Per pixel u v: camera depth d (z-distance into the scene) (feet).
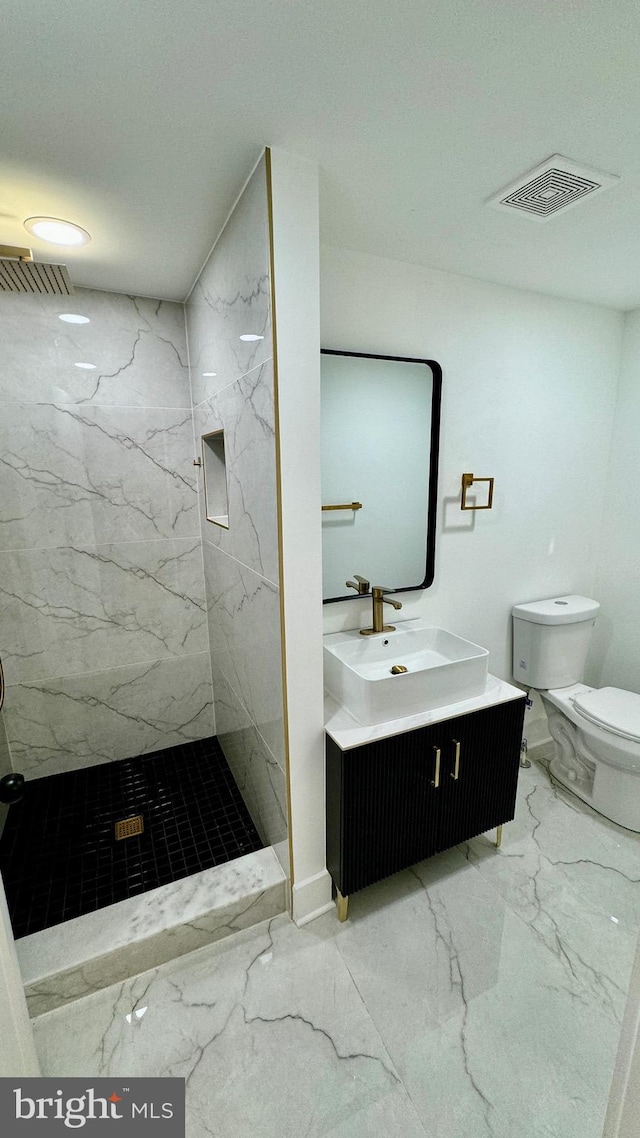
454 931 4.83
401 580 6.23
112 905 4.71
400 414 5.74
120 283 5.89
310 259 3.62
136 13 2.30
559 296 6.59
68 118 3.00
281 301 3.57
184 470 7.04
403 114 3.07
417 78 2.76
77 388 6.19
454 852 5.85
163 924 4.49
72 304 5.98
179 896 4.77
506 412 6.58
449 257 5.31
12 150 3.33
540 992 4.26
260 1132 3.38
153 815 6.22
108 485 6.59
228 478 5.32
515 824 6.30
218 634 6.88
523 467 6.95
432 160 3.59
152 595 7.17
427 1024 4.02
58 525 6.41
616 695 6.85
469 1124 3.41
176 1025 4.05
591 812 6.52
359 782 4.43
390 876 5.44
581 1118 3.43
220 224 4.46
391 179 3.83
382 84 2.80
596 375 7.24
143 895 4.80
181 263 5.29
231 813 6.22
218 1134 3.38
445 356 5.92
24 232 4.54
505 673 7.66
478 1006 4.15
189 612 7.49
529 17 2.39
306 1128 3.40
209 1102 3.56
